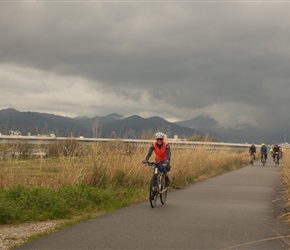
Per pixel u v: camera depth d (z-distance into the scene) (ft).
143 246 25.84
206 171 88.74
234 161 127.54
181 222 33.86
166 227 31.71
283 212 39.88
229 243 26.99
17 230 31.01
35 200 37.91
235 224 33.42
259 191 58.08
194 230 30.76
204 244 26.58
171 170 62.44
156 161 45.65
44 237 28.14
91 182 50.85
